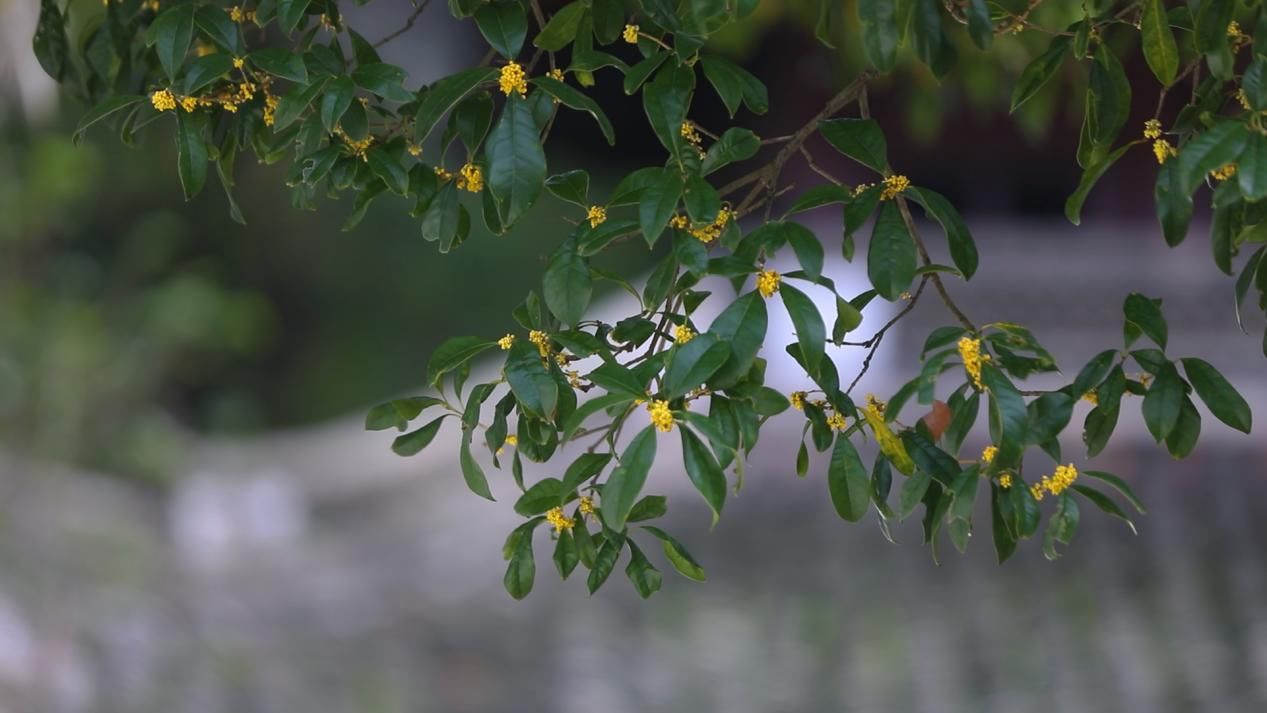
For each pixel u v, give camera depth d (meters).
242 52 2.76
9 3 9.05
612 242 2.67
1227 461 13.55
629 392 2.28
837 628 10.36
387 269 20.28
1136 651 9.73
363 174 2.86
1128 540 11.92
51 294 13.94
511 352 2.50
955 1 2.55
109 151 15.48
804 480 13.73
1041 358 2.54
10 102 10.09
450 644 10.29
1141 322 2.65
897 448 2.60
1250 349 16.84
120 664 9.39
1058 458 2.68
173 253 17.23
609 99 23.95
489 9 2.57
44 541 11.23
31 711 8.48
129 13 3.69
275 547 12.45
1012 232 19.81
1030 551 11.88
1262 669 9.33
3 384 12.61
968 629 10.24
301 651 10.08
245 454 14.61
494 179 2.47
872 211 2.49
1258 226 2.61
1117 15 2.84
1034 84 2.83
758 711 9.05
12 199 12.92
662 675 9.66
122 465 13.19
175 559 11.84
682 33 2.60
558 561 2.78
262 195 18.27
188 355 15.41
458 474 14.40
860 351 16.33
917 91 6.69
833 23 2.41
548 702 9.27
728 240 2.47
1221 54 2.39
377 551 12.42
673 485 13.38
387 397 18.47
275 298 18.92
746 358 2.30
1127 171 20.00
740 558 11.74
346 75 2.65
